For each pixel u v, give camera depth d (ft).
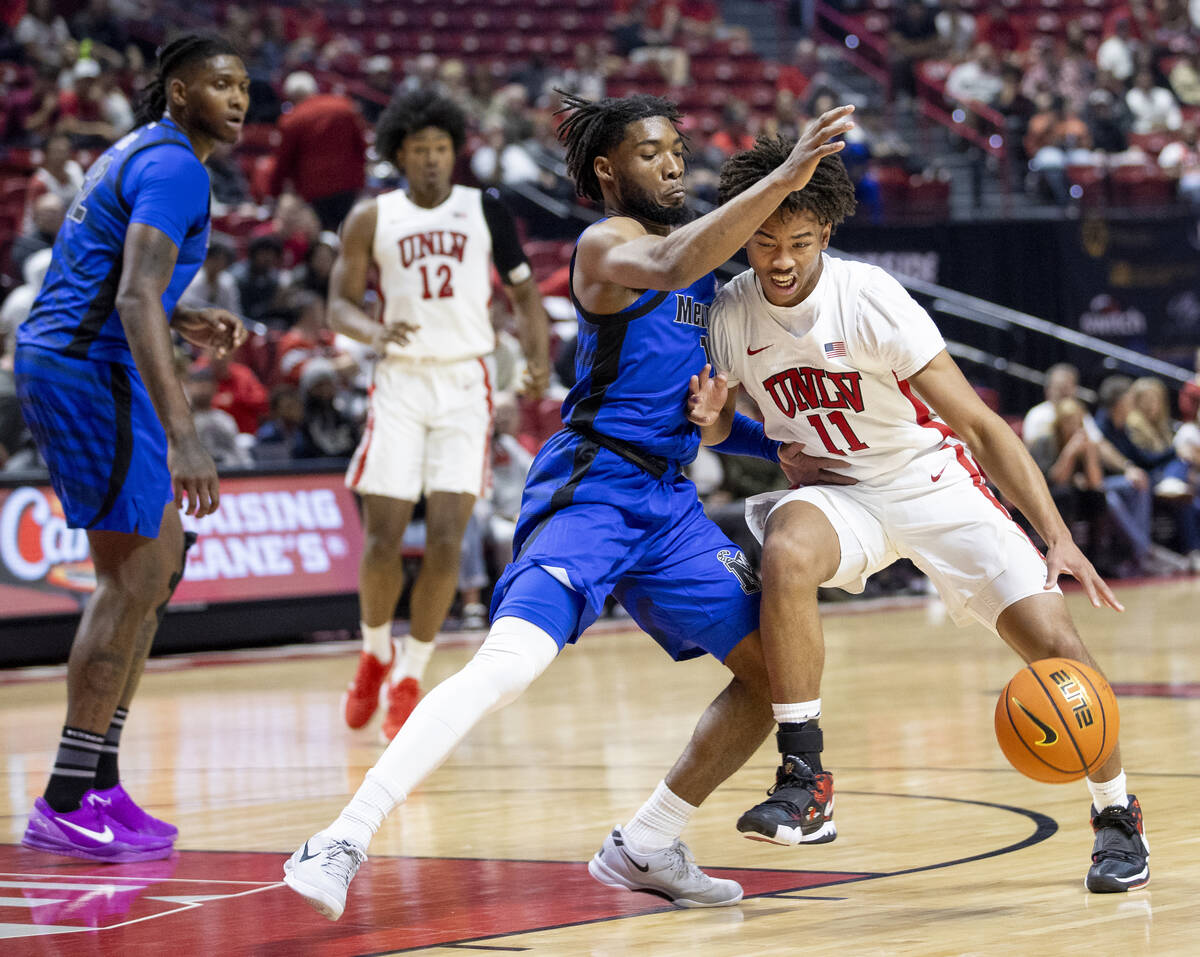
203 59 17.02
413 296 25.46
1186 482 59.16
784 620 13.11
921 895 13.19
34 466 41.47
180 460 15.49
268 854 16.05
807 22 89.92
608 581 13.33
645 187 13.69
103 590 16.52
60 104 58.85
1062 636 13.41
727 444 15.33
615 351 13.53
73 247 16.56
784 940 11.76
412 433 25.38
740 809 17.88
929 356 13.34
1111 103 78.38
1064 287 65.46
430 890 14.06
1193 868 13.76
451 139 25.84
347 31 78.59
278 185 55.77
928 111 79.46
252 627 41.78
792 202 12.94
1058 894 12.99
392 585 25.46
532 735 24.93
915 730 23.72
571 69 79.00
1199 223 66.80
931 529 13.85
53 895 14.19
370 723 27.66
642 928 12.39
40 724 28.43
